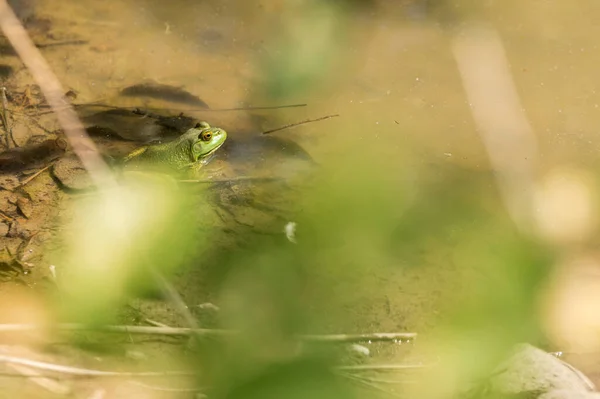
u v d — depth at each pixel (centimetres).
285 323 334
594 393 646
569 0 1655
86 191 946
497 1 1634
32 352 656
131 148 1071
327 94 1245
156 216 413
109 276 423
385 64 1362
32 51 1282
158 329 700
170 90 1218
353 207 356
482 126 1195
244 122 1170
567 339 741
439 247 863
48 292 757
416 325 778
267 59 412
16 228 875
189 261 391
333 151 1077
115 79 1260
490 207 922
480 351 325
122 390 618
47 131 1086
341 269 370
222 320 348
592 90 1327
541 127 1205
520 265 325
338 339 737
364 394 295
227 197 955
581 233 601
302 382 271
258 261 358
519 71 1376
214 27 1451
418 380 677
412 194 378
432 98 1272
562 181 1009
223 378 291
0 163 998
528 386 634
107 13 1469
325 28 416
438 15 1559
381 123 1183
